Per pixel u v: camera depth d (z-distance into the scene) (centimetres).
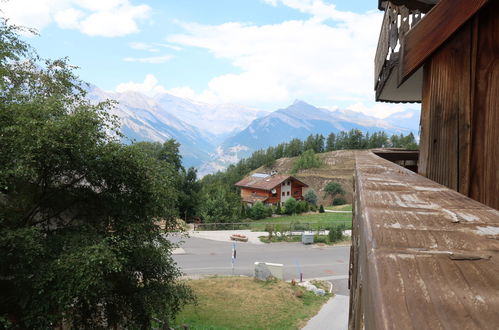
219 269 2598
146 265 1172
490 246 59
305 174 12150
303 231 4091
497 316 35
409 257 53
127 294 1185
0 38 1313
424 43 205
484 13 191
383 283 45
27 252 835
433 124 208
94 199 1161
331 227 3847
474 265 50
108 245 971
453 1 194
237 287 2138
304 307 1905
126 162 1127
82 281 836
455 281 44
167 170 1280
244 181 8669
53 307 931
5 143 884
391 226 72
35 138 903
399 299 40
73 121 973
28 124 894
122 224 1112
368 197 106
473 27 194
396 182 143
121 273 1102
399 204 96
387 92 553
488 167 191
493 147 190
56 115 1048
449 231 68
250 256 3031
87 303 1052
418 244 60
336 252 3288
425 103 218
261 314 1766
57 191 1096
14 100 1058
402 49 226
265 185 7794
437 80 205
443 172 202
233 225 4538
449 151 201
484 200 191
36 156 920
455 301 39
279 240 3738
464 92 196
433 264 50
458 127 198
